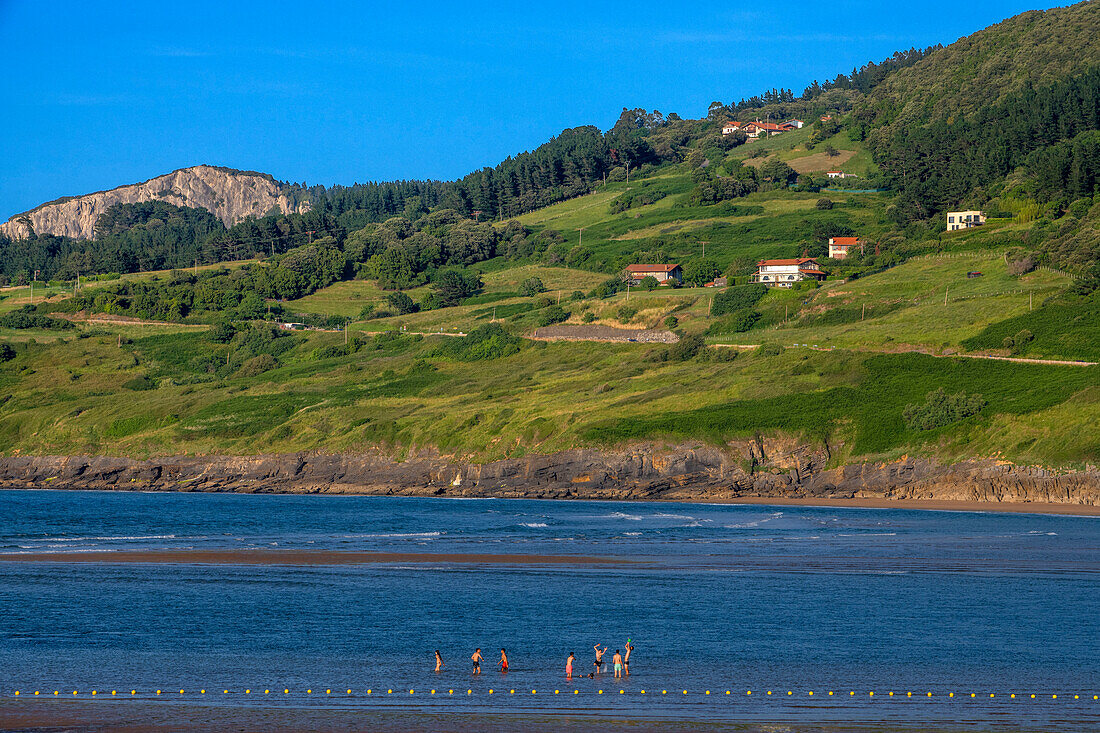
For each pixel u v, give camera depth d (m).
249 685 55.88
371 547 118.31
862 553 113.12
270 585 90.00
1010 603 82.75
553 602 82.81
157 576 94.12
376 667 60.66
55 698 52.22
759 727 48.62
